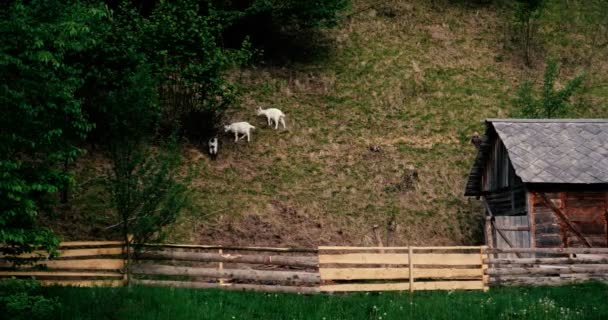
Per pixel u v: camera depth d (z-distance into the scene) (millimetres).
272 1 36938
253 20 38156
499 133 25406
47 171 16656
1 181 15125
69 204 25328
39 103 16250
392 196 29422
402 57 39125
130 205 18938
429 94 36438
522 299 19125
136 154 19297
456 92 36750
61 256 18938
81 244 19094
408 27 41875
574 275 21297
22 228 16109
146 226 18922
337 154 31562
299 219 27375
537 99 36344
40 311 15516
